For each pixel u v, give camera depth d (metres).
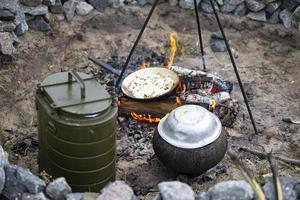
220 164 3.01
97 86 2.66
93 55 3.78
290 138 3.26
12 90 3.38
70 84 2.67
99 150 2.57
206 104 3.21
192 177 2.91
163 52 3.88
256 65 3.84
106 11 3.99
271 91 3.62
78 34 3.83
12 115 3.27
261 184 2.38
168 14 4.09
